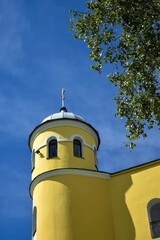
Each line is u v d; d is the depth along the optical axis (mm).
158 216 21922
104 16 17641
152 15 16797
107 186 22406
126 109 17578
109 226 20703
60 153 23281
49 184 21922
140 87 17406
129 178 21875
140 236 19406
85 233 19984
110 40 17719
